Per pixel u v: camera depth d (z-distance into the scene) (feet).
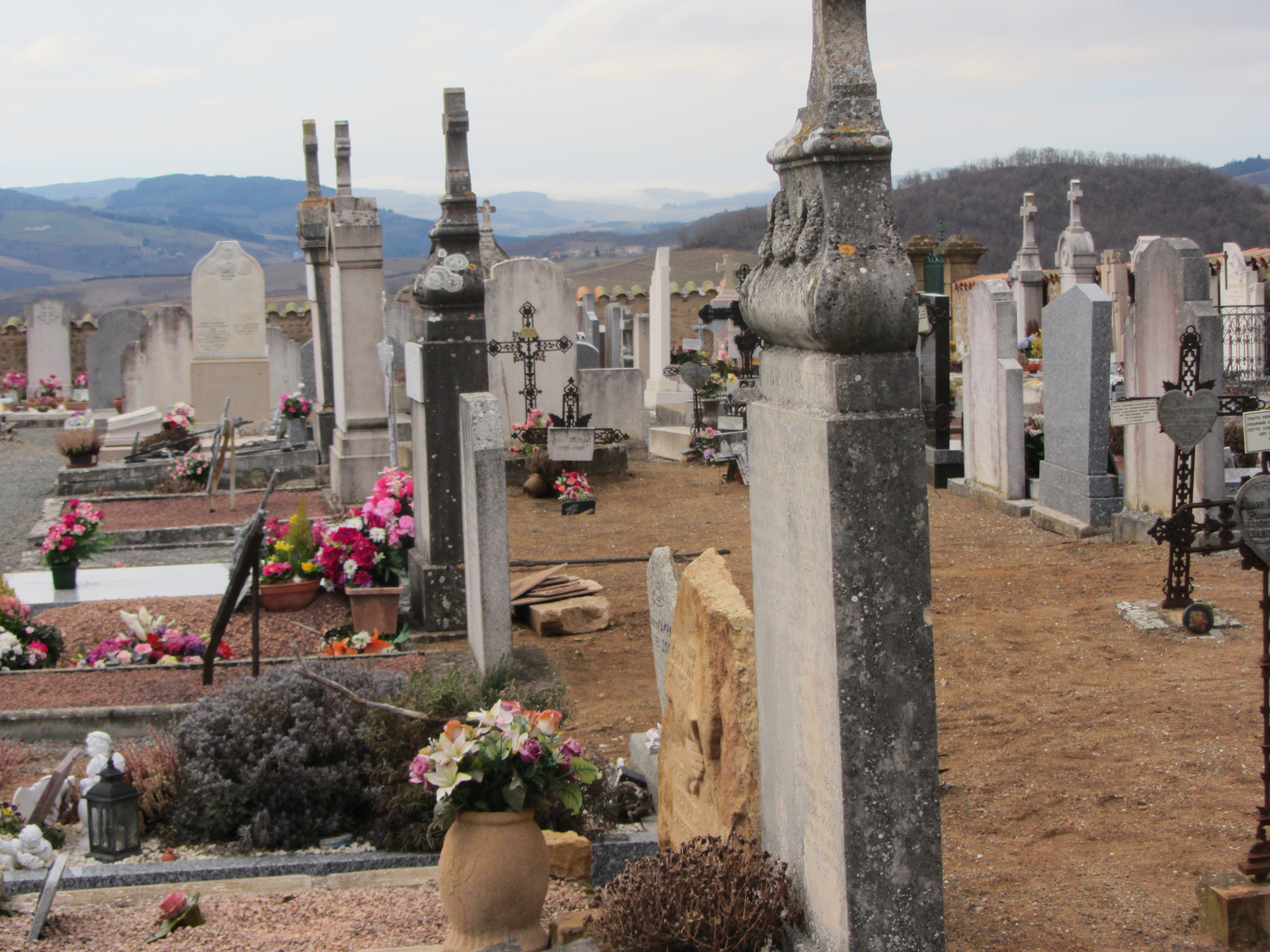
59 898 15.81
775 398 13.19
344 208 50.47
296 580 33.14
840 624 11.39
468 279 31.12
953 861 17.74
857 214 11.37
